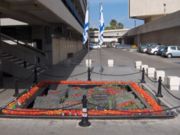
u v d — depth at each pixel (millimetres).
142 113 10734
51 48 30359
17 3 15461
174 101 13312
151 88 16750
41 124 9945
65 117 10508
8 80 19719
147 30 77500
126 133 9016
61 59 37812
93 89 16797
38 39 30359
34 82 17781
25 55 25688
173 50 45719
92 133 9016
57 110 11086
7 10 17656
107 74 23469
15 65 21531
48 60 30172
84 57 48281
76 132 9125
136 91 15094
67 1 30234
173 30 57438
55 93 15680
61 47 37906
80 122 9867
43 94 15914
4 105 12211
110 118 10461
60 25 29922
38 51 28047
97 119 10445
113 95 15016
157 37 72250
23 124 9953
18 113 10773
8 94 14703
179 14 48750
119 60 40656
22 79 20062
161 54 49500
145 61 38219
